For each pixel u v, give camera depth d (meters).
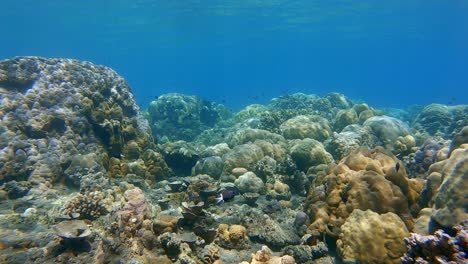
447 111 6.41
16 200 2.53
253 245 2.18
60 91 3.49
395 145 4.03
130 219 1.96
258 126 5.15
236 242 2.13
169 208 2.67
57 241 1.92
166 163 3.94
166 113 7.54
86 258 1.81
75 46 32.72
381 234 1.80
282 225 2.40
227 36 26.28
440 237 1.37
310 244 2.14
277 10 16.31
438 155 2.73
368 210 1.96
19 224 2.13
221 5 14.84
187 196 2.73
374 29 23.80
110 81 4.16
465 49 42.19
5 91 3.38
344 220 2.09
